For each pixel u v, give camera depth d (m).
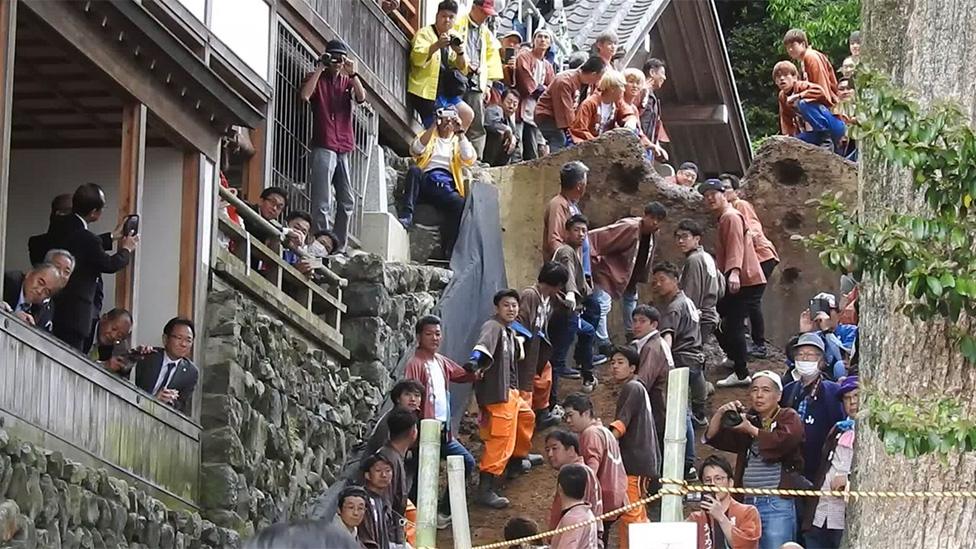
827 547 27.03
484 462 31.27
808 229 40.53
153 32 26.39
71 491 22.89
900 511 17.70
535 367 32.75
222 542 27.09
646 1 55.84
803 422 28.12
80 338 24.53
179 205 28.25
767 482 27.33
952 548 17.50
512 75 44.97
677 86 59.19
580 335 35.66
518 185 41.00
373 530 25.52
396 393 29.31
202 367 28.09
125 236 25.22
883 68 18.25
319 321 31.81
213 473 27.56
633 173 41.09
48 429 22.98
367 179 38.34
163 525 25.38
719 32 56.94
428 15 44.16
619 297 36.75
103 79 26.06
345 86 35.78
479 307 37.81
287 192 35.22
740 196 40.88
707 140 60.91
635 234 36.72
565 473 24.84
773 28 71.25
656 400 30.77
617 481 27.95
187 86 27.66
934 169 17.05
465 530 22.80
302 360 30.70
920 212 17.80
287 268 31.20
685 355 34.03
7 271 26.94
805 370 28.58
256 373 29.00
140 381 26.61
